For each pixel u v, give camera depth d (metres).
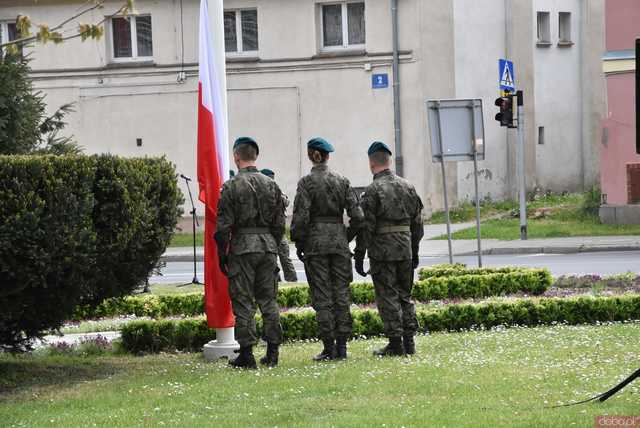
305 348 17.67
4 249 13.24
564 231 40.38
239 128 46.94
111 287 15.48
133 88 47.56
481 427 11.01
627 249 36.12
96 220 14.54
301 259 16.31
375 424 11.28
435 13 45.72
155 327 18.03
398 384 13.55
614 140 41.28
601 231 39.97
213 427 11.43
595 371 14.12
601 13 53.91
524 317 19.42
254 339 15.46
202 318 18.28
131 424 11.76
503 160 50.09
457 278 22.80
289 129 46.44
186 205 47.38
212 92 17.08
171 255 40.59
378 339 18.53
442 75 46.00
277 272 15.71
